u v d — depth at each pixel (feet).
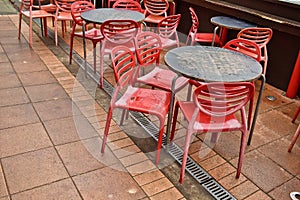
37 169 6.97
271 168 7.61
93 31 12.60
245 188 6.92
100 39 11.67
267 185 7.06
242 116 6.91
